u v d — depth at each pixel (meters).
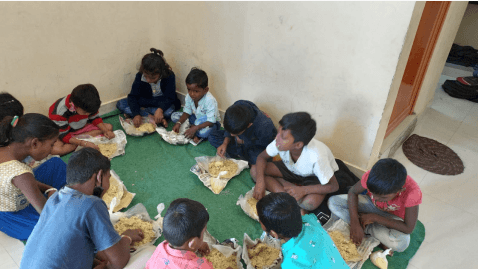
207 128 2.96
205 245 1.83
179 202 1.47
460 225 2.22
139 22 3.20
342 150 2.50
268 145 2.30
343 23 2.02
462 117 3.54
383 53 1.95
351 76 2.15
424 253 2.02
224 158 2.70
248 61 2.68
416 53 2.62
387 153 2.71
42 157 1.76
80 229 1.38
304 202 2.21
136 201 2.35
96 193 1.63
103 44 3.04
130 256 1.70
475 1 4.31
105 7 2.89
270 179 2.38
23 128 1.60
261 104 2.81
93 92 2.50
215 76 3.03
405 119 3.05
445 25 2.64
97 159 1.47
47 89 2.84
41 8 2.52
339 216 2.13
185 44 3.12
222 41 2.77
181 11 2.94
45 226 1.38
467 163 2.84
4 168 1.64
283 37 2.35
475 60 4.39
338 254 1.62
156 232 2.02
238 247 1.89
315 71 2.31
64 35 2.74
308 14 2.14
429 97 3.45
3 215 1.86
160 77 3.05
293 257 1.50
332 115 2.40
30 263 1.36
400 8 1.77
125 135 3.01
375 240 2.00
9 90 2.61
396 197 1.84
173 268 1.42
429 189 2.54
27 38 2.54
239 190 2.48
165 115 3.26
